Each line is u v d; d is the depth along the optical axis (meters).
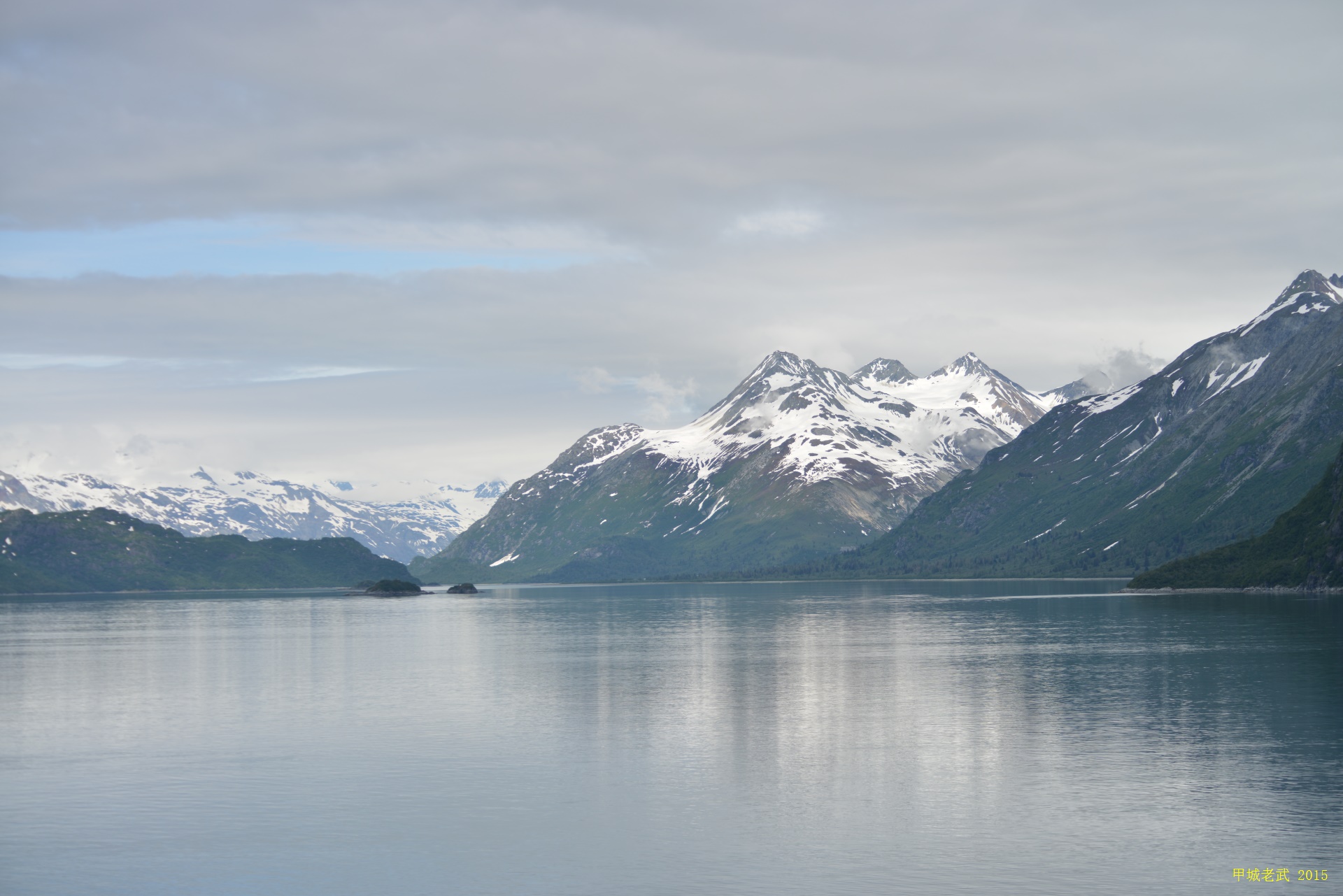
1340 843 72.50
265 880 68.62
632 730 114.25
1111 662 164.00
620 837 75.94
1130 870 67.88
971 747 102.56
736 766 96.44
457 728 116.94
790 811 81.50
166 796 88.25
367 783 91.69
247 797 87.75
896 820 78.94
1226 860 69.50
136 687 156.00
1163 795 84.12
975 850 72.00
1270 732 106.56
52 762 101.62
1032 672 155.25
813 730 113.06
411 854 73.00
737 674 160.50
